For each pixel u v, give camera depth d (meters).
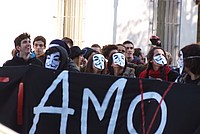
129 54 15.86
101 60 11.81
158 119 8.87
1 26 20.41
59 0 21.27
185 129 8.64
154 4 22.33
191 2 23.14
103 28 21.56
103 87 9.34
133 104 9.14
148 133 8.95
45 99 9.64
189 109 8.64
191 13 23.17
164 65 11.73
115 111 9.24
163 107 8.84
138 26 21.97
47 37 21.08
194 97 8.63
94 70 11.84
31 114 9.74
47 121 9.62
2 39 20.44
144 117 9.02
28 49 12.65
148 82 9.05
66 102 9.55
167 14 22.92
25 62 12.60
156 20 22.48
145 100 9.04
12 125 9.93
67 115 9.53
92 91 9.41
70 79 9.54
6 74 10.04
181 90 8.76
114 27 21.62
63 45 12.29
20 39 12.61
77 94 9.48
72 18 21.48
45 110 9.64
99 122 9.35
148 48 22.11
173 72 11.80
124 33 21.73
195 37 23.30
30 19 20.78
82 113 9.45
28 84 9.80
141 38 22.03
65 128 9.53
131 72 12.22
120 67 11.96
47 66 11.01
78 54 12.96
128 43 15.93
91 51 14.32
